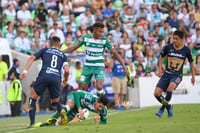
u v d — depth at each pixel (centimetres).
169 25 7725
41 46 6819
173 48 3925
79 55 6562
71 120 3666
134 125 3300
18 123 4381
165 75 3953
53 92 3588
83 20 7338
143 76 6731
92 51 4181
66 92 6081
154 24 7650
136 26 7444
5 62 6159
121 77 6103
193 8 8075
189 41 7694
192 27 7869
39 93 3562
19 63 6075
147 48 7125
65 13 7256
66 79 3691
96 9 7538
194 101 6519
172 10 7906
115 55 4241
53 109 6125
